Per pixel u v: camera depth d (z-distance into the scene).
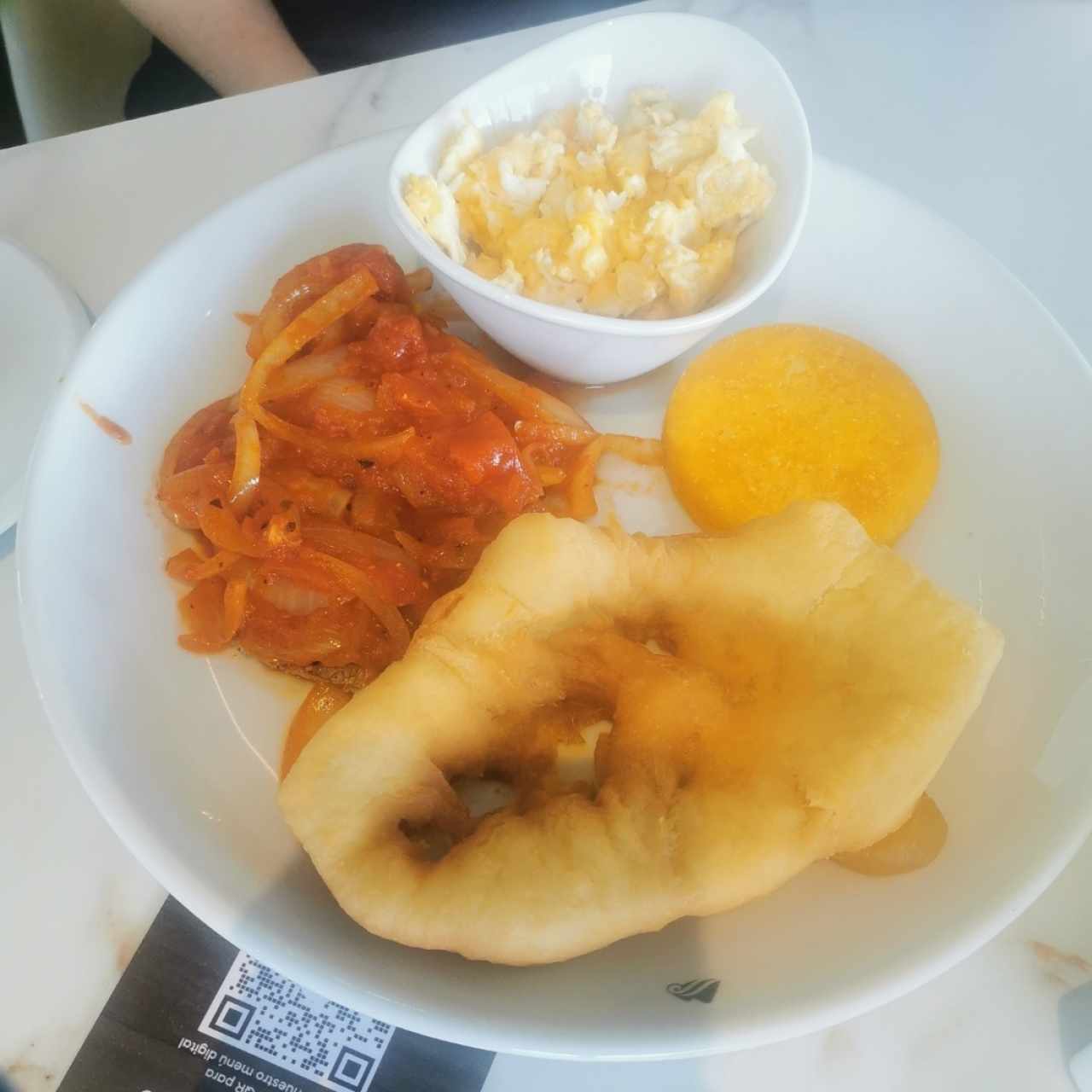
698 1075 0.23
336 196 0.32
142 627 0.27
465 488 0.27
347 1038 0.23
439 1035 0.20
